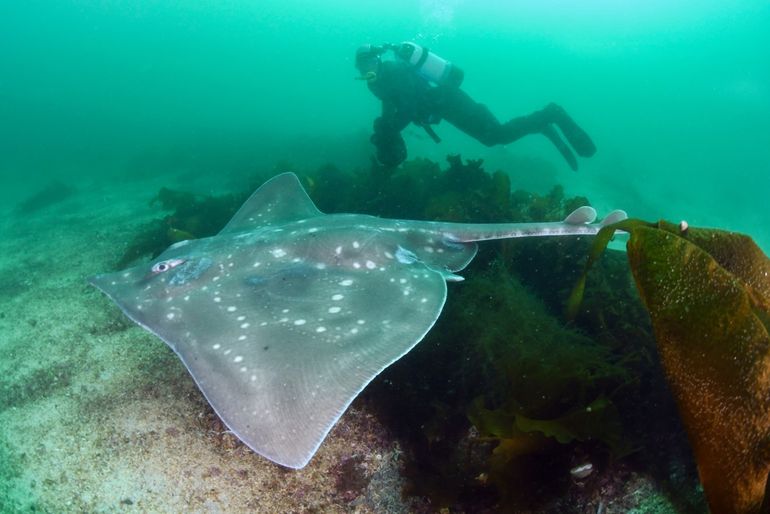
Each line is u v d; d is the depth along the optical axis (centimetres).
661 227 210
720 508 178
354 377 261
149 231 789
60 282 686
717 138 4712
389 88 863
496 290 430
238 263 368
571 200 611
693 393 177
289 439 236
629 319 410
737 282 165
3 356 492
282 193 557
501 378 366
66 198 1559
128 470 331
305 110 5391
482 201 618
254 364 271
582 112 6372
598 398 321
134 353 470
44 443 361
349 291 339
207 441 352
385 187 761
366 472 346
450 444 367
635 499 311
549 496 316
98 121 4500
